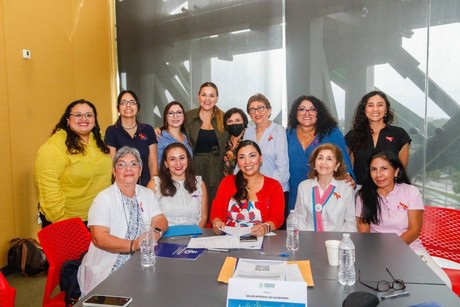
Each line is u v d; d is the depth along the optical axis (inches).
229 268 70.8
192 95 208.1
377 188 106.1
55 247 91.7
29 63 163.5
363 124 132.6
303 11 179.0
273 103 189.3
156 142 148.7
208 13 200.2
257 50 190.1
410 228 103.0
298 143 134.5
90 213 91.4
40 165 117.9
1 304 65.6
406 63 164.1
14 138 155.6
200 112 149.1
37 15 168.2
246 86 194.2
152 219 97.4
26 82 161.9
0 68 148.5
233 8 193.9
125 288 63.4
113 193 93.6
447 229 107.5
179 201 111.0
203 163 146.4
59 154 118.5
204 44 202.7
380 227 106.7
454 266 106.8
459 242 105.5
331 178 109.5
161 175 111.8
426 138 163.6
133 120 145.8
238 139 146.6
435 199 164.1
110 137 140.6
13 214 155.4
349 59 172.9
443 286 63.1
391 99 167.8
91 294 61.4
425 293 60.4
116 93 228.4
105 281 66.2
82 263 90.9
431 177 163.9
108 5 220.8
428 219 110.3
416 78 163.0
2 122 149.6
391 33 165.3
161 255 79.2
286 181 133.8
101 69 214.8
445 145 160.7
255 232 93.1
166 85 214.7
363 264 72.7
